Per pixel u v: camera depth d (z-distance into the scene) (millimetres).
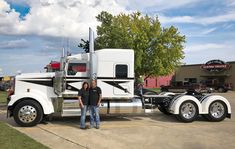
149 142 9352
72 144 8953
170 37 42500
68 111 12461
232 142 9430
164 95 14211
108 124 12578
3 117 14570
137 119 14070
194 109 13289
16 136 9445
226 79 54219
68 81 12523
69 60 12570
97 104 11562
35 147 8156
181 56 43156
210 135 10453
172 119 14125
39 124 12438
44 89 12672
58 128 11539
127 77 12828
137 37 40219
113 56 12727
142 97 13641
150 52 41688
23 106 11727
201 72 58312
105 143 9156
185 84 41875
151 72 42219
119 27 41094
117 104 12875
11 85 12859
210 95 13750
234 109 19375
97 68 12602
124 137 10016
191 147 8797
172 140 9656
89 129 11352
